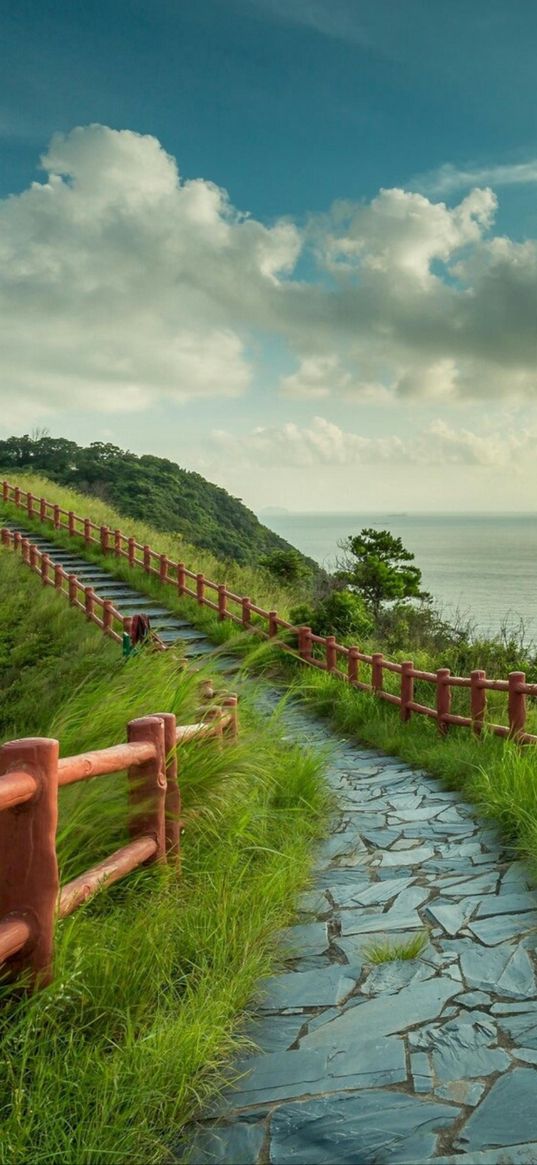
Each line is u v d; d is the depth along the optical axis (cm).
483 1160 242
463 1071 288
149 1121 261
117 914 377
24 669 1373
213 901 413
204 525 5622
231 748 580
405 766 865
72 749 498
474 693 901
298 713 1135
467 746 828
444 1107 268
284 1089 282
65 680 796
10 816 293
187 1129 263
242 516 6431
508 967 370
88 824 414
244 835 512
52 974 294
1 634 1603
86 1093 259
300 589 2462
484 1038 310
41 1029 284
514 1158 242
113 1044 281
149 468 6231
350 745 998
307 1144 253
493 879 492
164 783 422
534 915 430
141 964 336
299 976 373
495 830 593
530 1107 266
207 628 1762
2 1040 271
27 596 1919
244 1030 325
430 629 1992
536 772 607
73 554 2566
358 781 807
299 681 1289
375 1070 292
